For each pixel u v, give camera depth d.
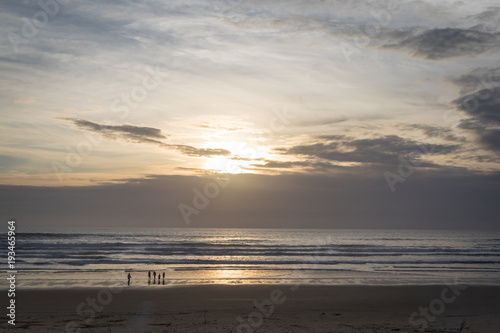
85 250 63.78
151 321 15.04
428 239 130.50
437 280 31.53
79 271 36.47
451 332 13.35
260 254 62.78
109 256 54.69
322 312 17.86
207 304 20.17
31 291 24.16
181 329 13.62
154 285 27.52
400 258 54.59
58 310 18.12
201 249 71.81
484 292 24.45
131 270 38.03
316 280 31.42
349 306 19.83
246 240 113.69
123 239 98.56
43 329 13.45
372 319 15.96
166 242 89.19
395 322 15.20
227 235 159.25
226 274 35.50
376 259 52.88
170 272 36.78
